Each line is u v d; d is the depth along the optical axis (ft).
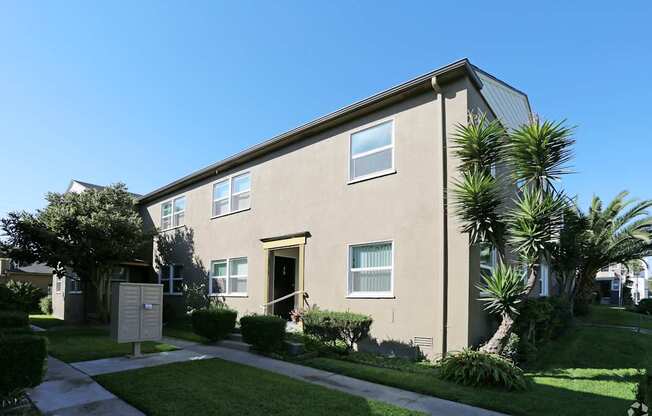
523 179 27.91
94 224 53.47
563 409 18.81
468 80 31.22
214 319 37.83
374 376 24.52
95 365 27.76
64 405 19.42
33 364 19.47
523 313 29.22
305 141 43.06
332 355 31.40
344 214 37.78
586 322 57.82
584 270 64.80
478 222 27.07
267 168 47.73
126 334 29.96
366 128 37.09
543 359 31.07
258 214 48.16
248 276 48.39
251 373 25.18
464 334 28.43
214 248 55.21
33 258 53.67
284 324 32.76
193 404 18.95
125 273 70.38
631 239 61.62
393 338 32.42
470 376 22.86
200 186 59.93
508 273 26.43
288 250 48.29
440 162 31.14
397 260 33.04
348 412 18.02
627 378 25.43
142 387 21.85
